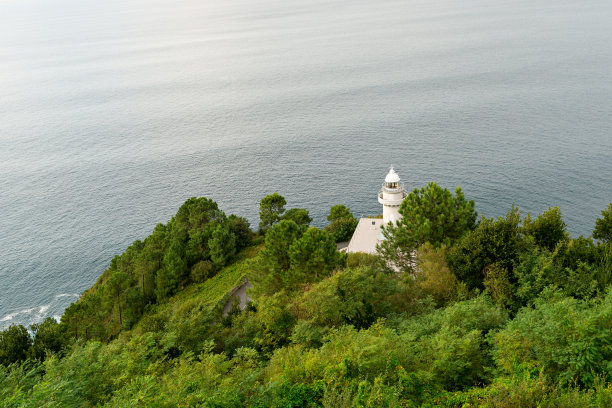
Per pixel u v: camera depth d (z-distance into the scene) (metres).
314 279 42.41
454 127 154.38
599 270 30.78
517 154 122.38
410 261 43.97
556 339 19.86
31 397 20.25
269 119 190.12
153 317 36.09
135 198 119.81
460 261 36.69
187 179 130.38
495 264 33.78
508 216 37.81
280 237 46.78
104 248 96.88
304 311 32.06
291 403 20.00
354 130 163.50
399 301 34.16
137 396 19.45
